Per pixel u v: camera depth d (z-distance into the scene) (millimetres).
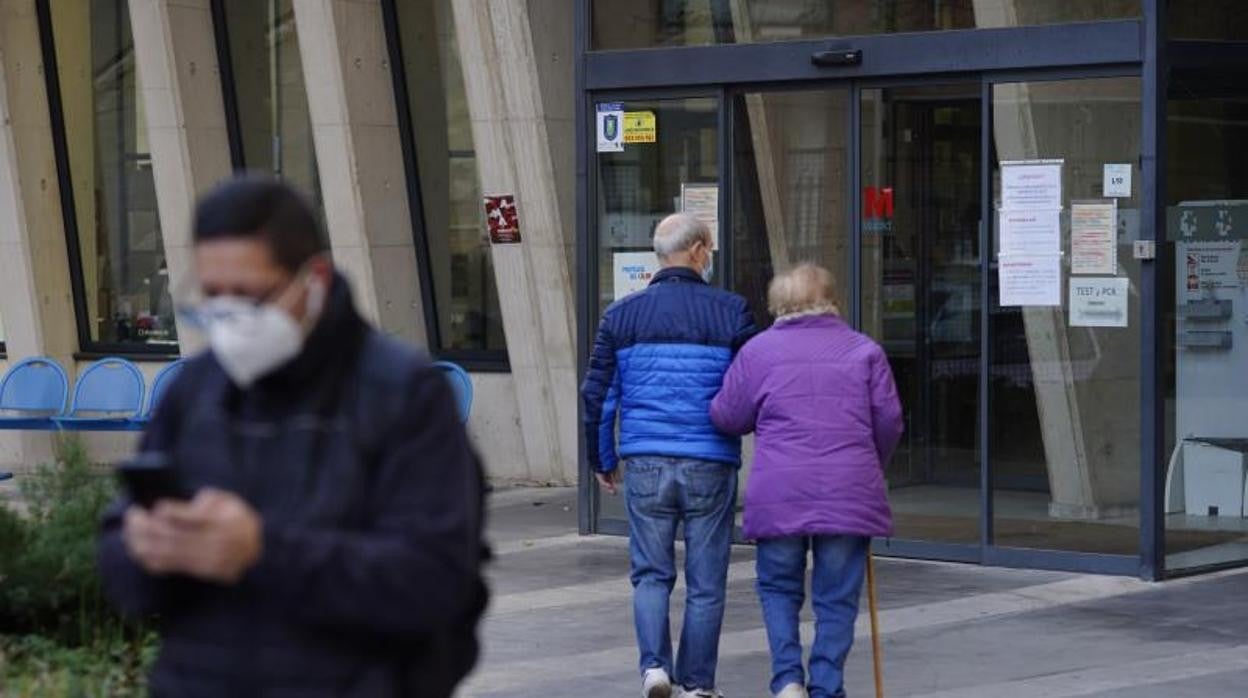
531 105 17297
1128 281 12578
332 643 3877
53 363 20047
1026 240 13023
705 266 9648
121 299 21250
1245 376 12852
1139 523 12656
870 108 13711
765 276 14227
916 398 13648
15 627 7887
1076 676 9984
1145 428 12531
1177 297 12602
